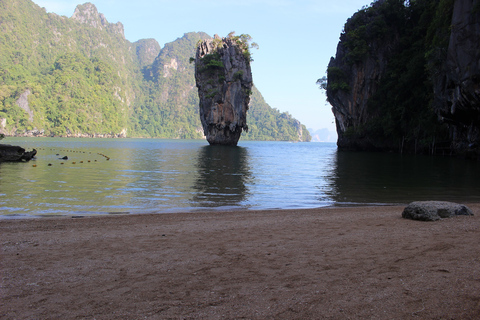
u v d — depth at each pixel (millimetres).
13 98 174625
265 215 12844
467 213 10680
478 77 38625
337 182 24312
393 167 36531
